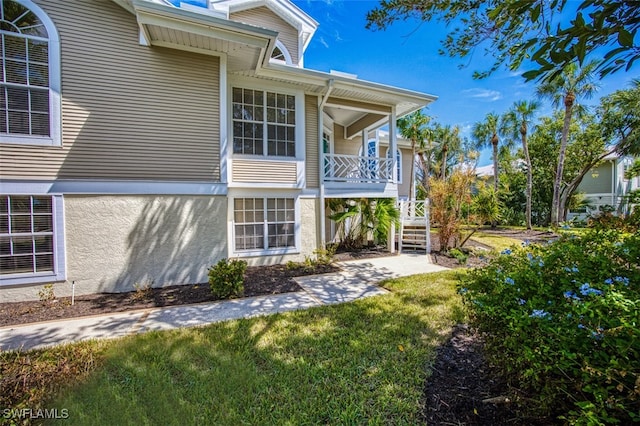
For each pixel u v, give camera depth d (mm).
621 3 1462
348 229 10930
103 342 3412
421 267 7375
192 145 6102
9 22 4934
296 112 7922
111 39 5551
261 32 5758
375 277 6438
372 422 2137
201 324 3990
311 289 5594
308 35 10133
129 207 5629
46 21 5125
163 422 2162
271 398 2414
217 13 7723
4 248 4918
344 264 7766
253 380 2652
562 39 1621
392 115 9484
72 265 5254
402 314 4176
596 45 1651
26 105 5031
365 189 9102
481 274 2934
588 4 1519
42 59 5117
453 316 4078
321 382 2623
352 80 7859
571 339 1710
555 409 1891
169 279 5840
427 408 2283
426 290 5309
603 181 20375
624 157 18109
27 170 5012
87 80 5391
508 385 2199
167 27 5340
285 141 7832
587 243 3008
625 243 2707
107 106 5516
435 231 13406
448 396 2412
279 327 3799
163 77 5906
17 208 4992
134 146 5684
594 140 17062
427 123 18953
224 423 2145
